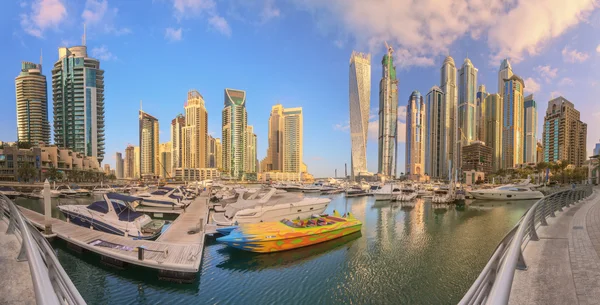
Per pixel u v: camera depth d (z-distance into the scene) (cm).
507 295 271
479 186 10750
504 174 14150
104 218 2455
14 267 594
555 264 611
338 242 2433
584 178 9738
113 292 1455
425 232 2919
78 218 2544
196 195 6019
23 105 15462
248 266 1836
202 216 3253
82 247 1884
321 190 9250
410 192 7094
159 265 1555
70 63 14862
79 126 14625
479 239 2620
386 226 3259
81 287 1502
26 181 8894
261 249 2038
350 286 1569
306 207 3288
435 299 1434
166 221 3272
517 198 6106
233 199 4828
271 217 2966
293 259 1973
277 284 1588
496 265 398
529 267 594
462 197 5341
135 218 2555
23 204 4862
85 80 14812
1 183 7744
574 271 568
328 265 1881
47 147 10981
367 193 7938
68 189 6519
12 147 9112
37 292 271
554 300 444
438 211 4616
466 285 1594
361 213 4416
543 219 1068
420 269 1825
